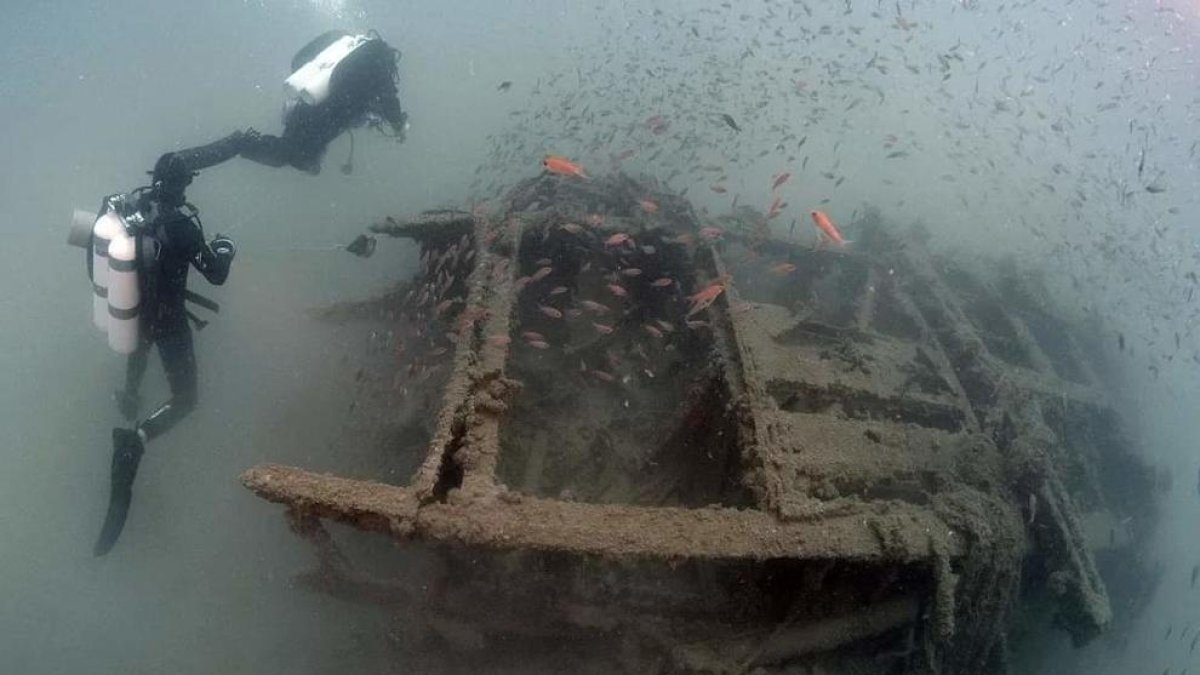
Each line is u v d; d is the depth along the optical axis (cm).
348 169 703
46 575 522
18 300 719
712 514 368
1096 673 661
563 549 325
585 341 668
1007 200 1478
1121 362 948
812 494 419
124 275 438
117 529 504
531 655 444
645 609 430
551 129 1288
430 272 653
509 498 341
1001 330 760
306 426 606
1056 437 593
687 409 516
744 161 1341
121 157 1066
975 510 424
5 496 557
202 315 703
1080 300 1122
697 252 638
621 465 559
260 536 561
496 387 407
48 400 623
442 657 446
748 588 430
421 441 564
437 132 1227
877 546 376
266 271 782
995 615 446
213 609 517
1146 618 750
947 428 549
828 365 532
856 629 423
